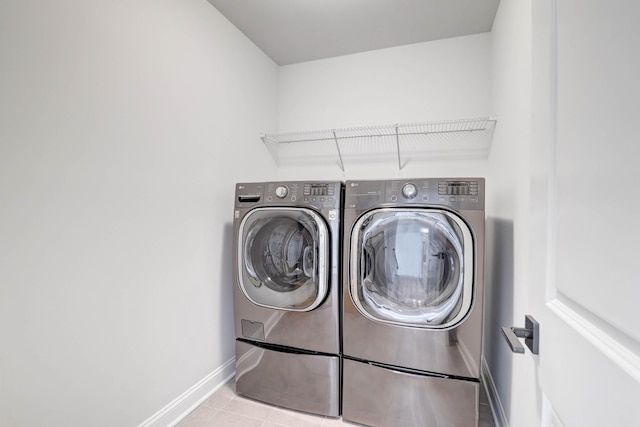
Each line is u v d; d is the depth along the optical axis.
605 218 0.44
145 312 1.49
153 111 1.53
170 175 1.63
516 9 1.47
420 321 1.49
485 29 2.22
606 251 0.44
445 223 1.46
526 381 1.14
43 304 1.10
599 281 0.46
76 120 1.19
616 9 0.43
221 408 1.78
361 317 1.60
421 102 2.43
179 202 1.69
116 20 1.34
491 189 2.08
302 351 1.73
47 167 1.10
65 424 1.17
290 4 1.95
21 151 1.03
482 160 2.29
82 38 1.21
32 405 1.07
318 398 1.70
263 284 1.81
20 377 1.04
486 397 1.90
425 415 1.51
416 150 2.46
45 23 1.09
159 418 1.56
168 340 1.62
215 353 1.96
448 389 1.48
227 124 2.11
